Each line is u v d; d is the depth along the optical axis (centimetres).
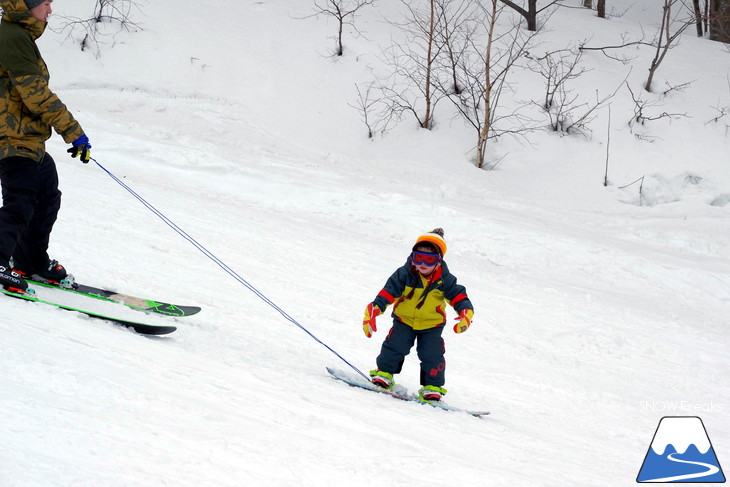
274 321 1348
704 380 1600
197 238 1948
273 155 3294
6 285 926
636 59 4231
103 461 506
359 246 2289
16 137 967
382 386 1020
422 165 3481
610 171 3525
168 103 3553
